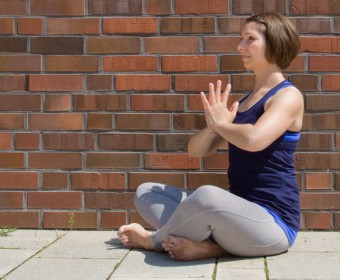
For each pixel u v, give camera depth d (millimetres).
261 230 3094
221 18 3967
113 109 4016
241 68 3959
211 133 3404
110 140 4023
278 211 3188
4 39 4043
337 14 3945
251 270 2941
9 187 4047
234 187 3279
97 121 4023
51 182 4043
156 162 4012
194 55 3980
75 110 4027
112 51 4012
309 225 3963
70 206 4039
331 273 2875
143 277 2844
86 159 4031
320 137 3947
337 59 3943
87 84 4023
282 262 3092
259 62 3258
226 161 3982
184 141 3996
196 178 3994
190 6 3979
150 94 4004
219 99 3123
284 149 3193
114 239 3742
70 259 3215
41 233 3953
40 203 4047
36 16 4035
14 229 4016
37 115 4043
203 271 2936
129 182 4020
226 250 3189
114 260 3182
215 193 3033
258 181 3193
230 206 3033
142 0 3996
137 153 4016
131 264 3088
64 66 4031
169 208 3457
